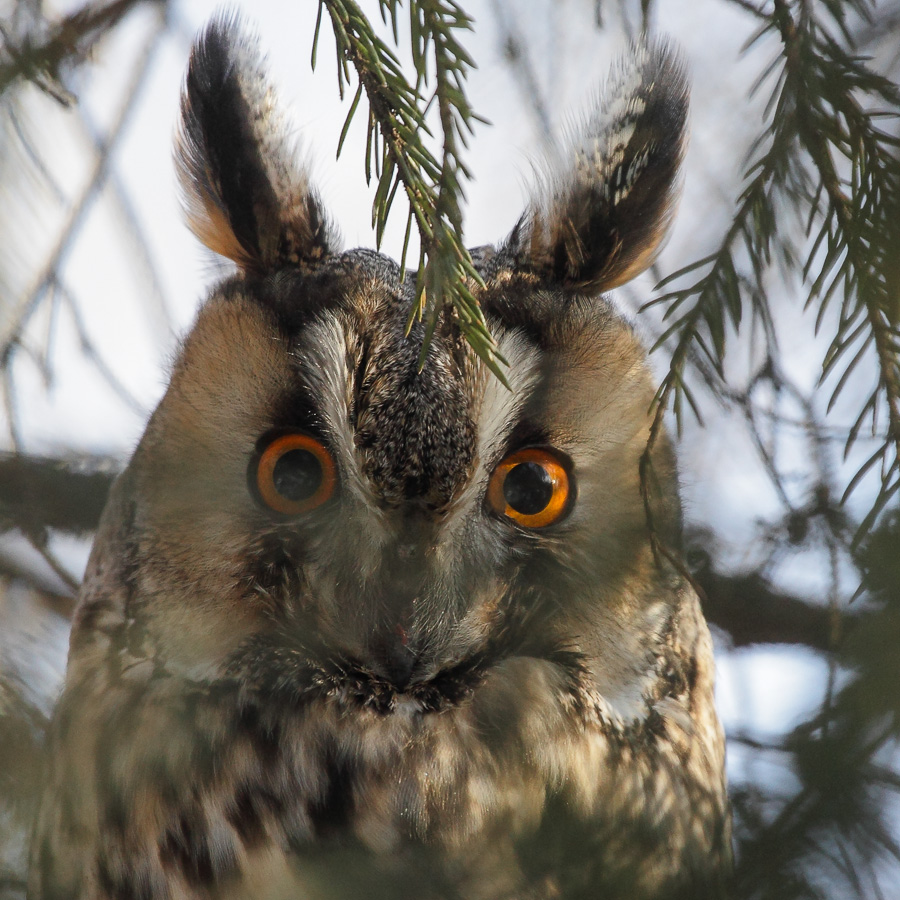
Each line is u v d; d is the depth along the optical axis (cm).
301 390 370
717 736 372
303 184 371
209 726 370
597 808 370
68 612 373
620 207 372
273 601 370
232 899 369
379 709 370
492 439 370
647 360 371
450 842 369
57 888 369
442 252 363
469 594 371
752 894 364
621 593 371
